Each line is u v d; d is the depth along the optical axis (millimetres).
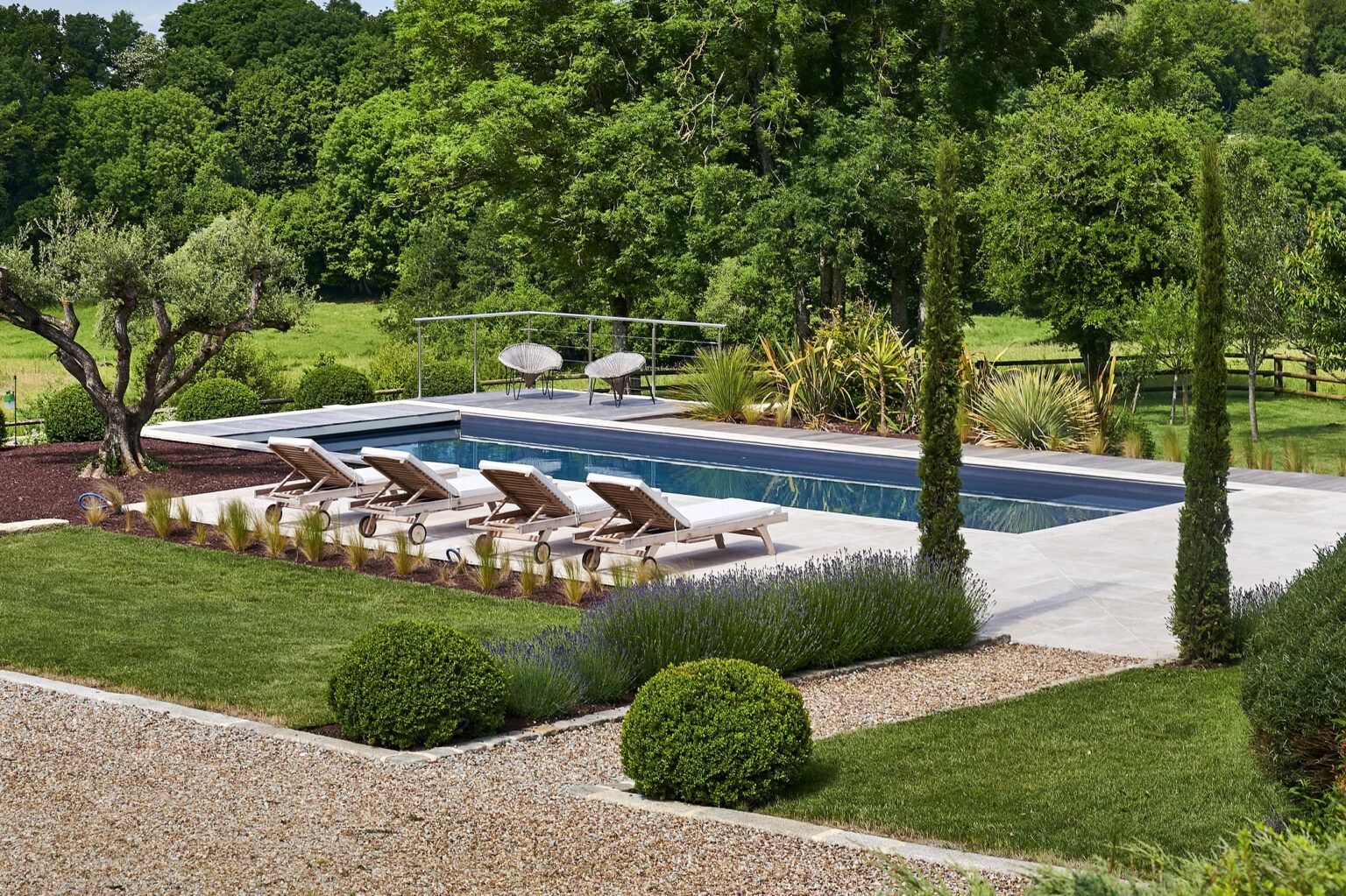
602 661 8320
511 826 5727
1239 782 6363
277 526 12953
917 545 12820
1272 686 5250
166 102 72688
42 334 16266
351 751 6984
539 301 39781
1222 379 8773
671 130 26797
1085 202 28047
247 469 17234
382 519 13328
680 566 11977
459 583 11500
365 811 5953
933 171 26500
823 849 5359
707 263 26719
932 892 3984
